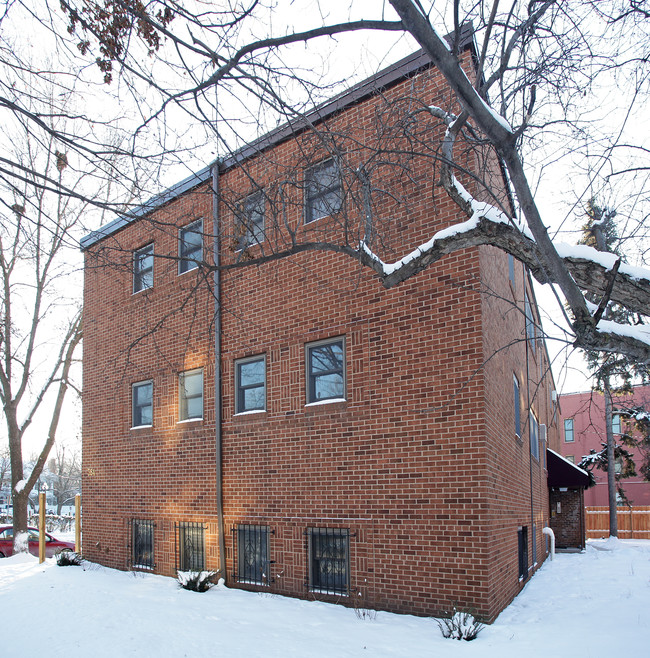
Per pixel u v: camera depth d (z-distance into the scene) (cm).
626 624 836
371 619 864
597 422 3659
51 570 1443
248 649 732
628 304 570
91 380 1642
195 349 1310
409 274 636
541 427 1953
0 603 1099
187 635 804
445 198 945
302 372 1092
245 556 1144
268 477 1115
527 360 1516
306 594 1017
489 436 883
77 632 848
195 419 1294
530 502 1427
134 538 1424
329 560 1009
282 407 1112
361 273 978
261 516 1115
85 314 1692
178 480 1306
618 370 914
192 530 1269
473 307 892
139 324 1480
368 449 973
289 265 1141
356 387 1005
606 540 2738
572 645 723
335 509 1000
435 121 959
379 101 1014
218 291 1253
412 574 891
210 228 1260
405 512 912
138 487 1419
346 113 1056
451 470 876
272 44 507
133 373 1482
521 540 1230
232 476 1181
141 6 518
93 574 1362
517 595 1094
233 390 1209
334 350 1062
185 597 1055
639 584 1235
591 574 1430
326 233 1080
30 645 799
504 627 805
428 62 980
